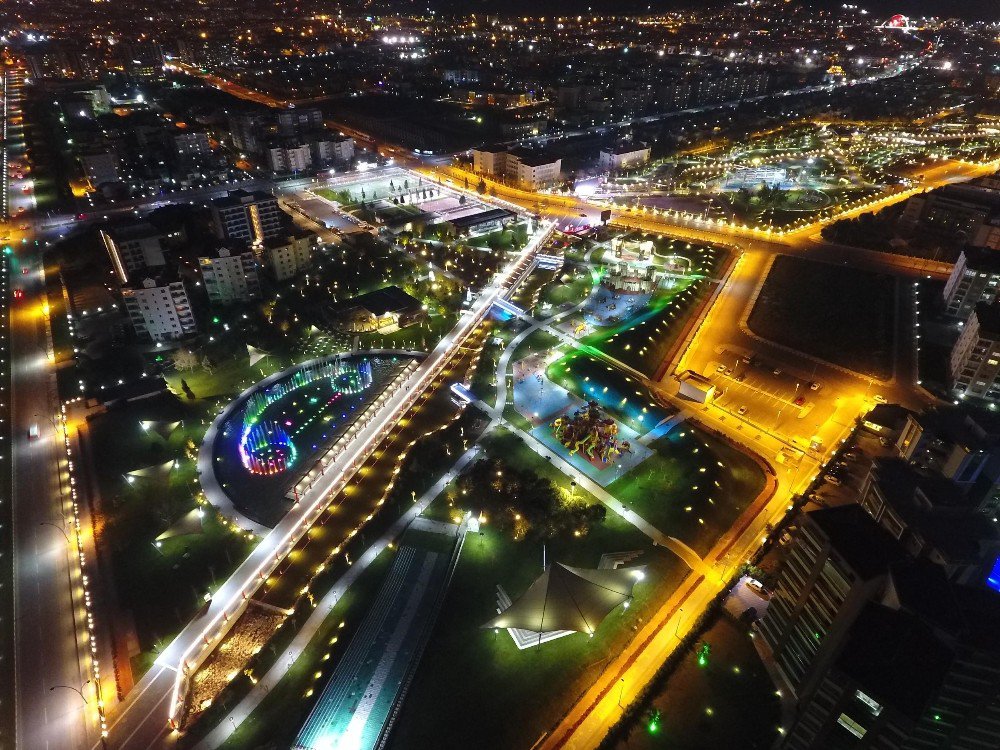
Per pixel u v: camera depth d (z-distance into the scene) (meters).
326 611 104.69
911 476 112.12
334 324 183.00
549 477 130.50
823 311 193.88
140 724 89.00
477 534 117.19
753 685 91.31
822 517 90.31
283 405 152.62
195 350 171.75
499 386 159.50
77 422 143.88
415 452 136.62
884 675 70.25
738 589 105.31
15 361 167.25
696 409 152.38
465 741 85.81
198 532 117.44
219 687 93.75
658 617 102.38
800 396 156.12
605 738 84.44
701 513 121.62
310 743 85.56
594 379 160.00
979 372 152.12
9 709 90.50
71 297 198.25
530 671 94.38
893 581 78.12
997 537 98.25
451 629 100.56
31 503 123.56
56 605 104.94
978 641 69.88
